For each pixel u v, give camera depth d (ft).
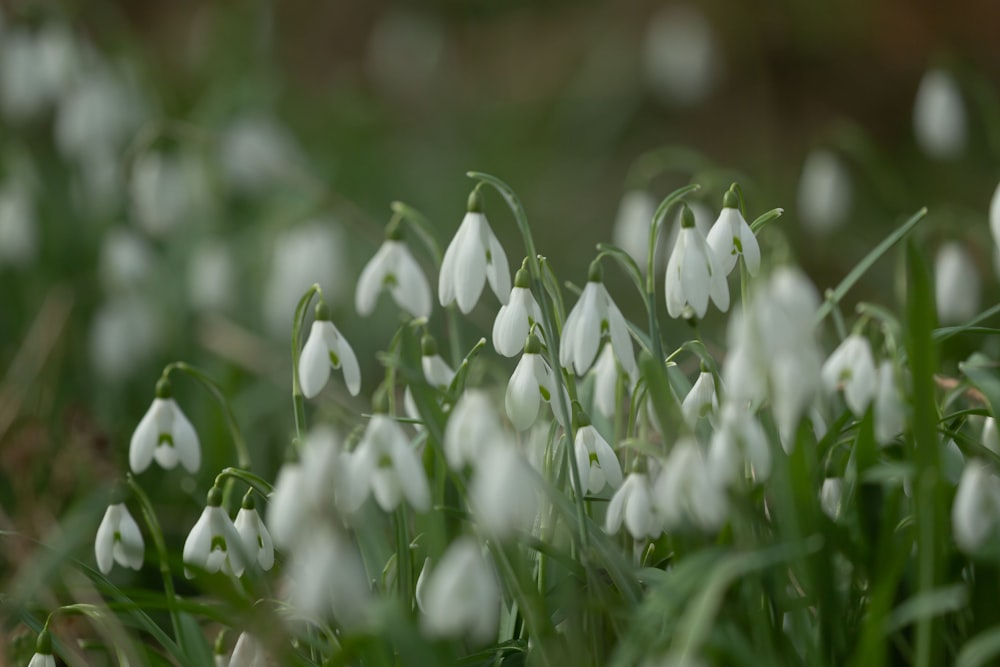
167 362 23.93
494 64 54.85
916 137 44.83
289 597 11.19
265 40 35.37
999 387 10.71
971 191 36.83
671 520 8.98
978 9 48.42
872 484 11.29
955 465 10.72
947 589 9.29
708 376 10.57
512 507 7.66
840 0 49.85
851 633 10.56
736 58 50.14
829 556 9.91
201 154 27.71
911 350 9.02
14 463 16.65
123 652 10.52
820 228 24.86
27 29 28.50
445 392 10.95
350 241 31.12
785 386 8.59
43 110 32.27
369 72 55.57
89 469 16.83
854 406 11.34
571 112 46.85
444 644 9.27
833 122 47.98
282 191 29.01
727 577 7.78
